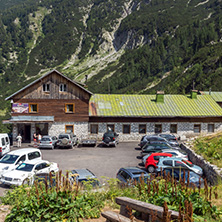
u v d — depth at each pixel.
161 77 150.88
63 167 21.38
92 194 8.39
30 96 35.69
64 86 36.38
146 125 38.28
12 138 37.47
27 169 15.57
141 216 6.43
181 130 39.03
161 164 18.23
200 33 170.50
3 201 9.43
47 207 7.02
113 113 37.41
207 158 20.05
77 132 36.59
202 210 7.00
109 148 31.78
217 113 39.84
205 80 105.56
